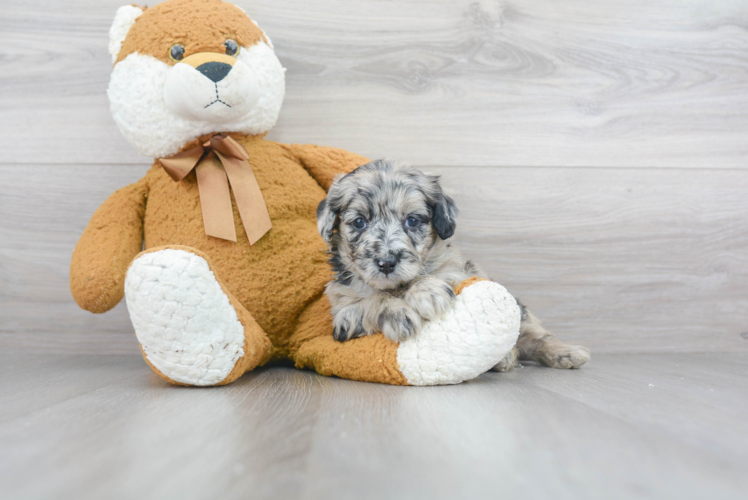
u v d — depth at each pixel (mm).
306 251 2238
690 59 2877
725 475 974
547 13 2840
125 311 2742
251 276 2148
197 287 1701
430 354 1795
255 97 2172
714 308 2873
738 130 2885
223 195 2146
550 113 2855
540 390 1740
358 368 1898
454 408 1464
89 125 2721
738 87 2887
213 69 2023
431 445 1130
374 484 921
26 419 1354
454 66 2822
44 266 2715
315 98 2787
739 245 2877
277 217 2234
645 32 2871
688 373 2156
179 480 937
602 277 2875
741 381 1959
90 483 926
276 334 2254
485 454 1075
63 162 2717
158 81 2113
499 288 1848
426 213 2098
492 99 2836
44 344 2719
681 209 2875
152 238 2215
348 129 2801
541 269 2859
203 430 1243
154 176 2299
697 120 2889
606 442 1155
